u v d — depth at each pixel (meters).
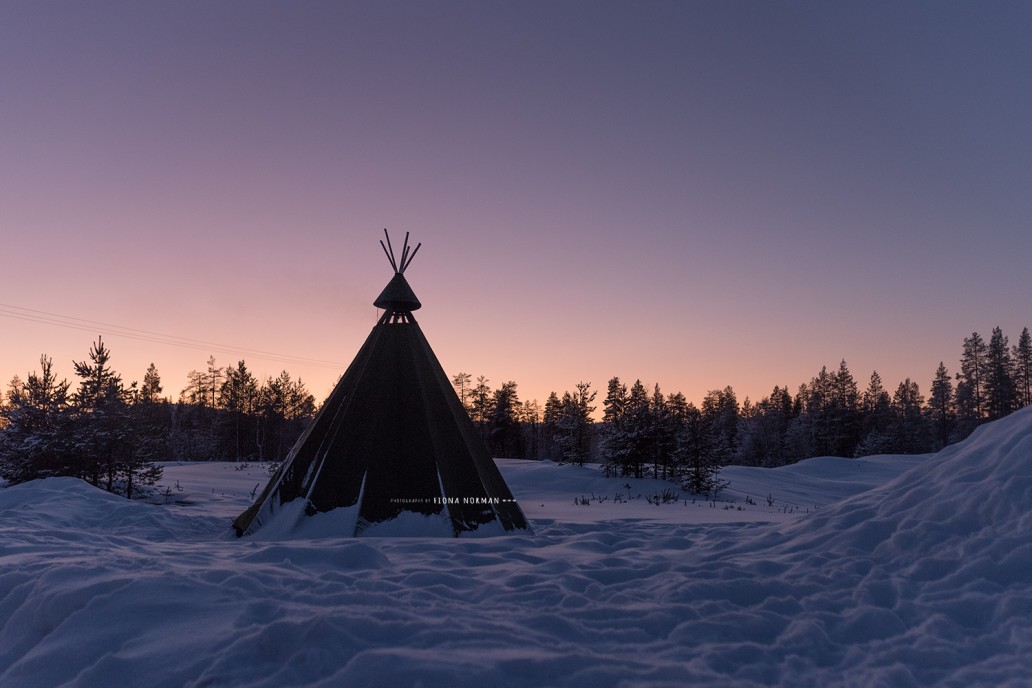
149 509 10.79
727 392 93.25
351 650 3.62
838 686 3.60
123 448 16.53
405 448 10.05
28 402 17.52
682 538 8.30
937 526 5.93
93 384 16.58
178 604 4.29
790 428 68.62
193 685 3.31
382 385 10.50
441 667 3.38
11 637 4.18
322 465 9.78
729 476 30.94
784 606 4.83
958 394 68.44
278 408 59.03
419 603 4.63
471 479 10.06
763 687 3.55
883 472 37.91
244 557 5.99
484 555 6.94
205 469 27.16
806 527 7.23
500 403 60.28
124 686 3.33
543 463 31.69
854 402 75.50
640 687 3.41
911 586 5.10
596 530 10.32
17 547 6.41
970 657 3.97
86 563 5.14
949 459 7.31
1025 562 5.01
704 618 4.55
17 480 16.17
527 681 3.39
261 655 3.57
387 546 7.52
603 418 28.69
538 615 4.45
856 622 4.51
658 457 26.23
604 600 5.05
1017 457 6.36
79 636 3.87
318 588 4.81
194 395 69.44
